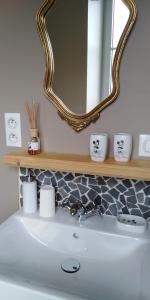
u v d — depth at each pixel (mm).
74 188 1102
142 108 953
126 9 895
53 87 1041
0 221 1272
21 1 1014
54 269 908
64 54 1003
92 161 964
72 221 1047
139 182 1005
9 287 672
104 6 923
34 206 1111
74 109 1028
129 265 880
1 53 1089
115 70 938
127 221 1000
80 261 954
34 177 1150
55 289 654
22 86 1093
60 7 974
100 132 1021
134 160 982
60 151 1102
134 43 912
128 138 930
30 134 1102
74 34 976
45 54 1017
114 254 947
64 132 1073
